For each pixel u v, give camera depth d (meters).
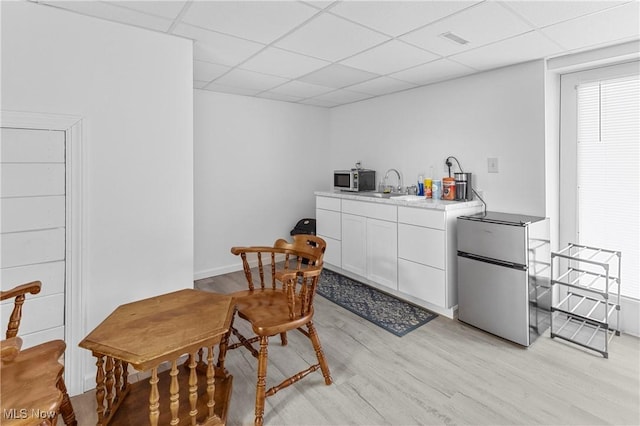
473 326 2.63
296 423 1.66
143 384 1.72
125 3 1.72
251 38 2.19
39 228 1.79
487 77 2.91
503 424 1.63
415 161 3.58
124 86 2.00
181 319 1.51
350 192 3.98
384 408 1.76
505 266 2.38
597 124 2.56
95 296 1.96
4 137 1.68
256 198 4.20
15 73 1.68
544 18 1.89
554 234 2.75
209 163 3.80
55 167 1.81
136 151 2.06
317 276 1.90
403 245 3.04
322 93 3.83
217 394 1.67
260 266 2.30
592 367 2.09
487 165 2.95
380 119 3.97
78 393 1.90
